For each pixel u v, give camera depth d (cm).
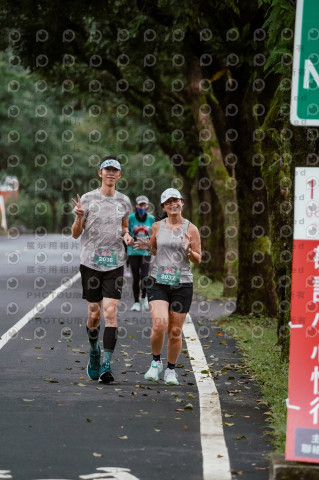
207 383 2005
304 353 1263
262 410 1727
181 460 1352
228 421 1623
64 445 1421
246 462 1352
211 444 1448
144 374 2102
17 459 1334
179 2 2972
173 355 1980
